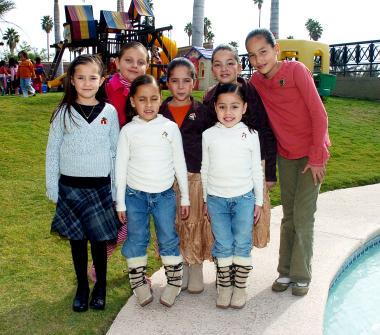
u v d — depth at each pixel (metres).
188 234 3.22
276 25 16.16
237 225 3.04
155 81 2.95
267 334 2.79
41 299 3.19
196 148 3.20
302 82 3.10
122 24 15.12
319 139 3.06
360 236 4.54
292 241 3.38
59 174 3.00
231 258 3.09
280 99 3.20
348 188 6.57
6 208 4.97
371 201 5.86
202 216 3.25
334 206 5.64
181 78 3.09
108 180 3.00
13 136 7.82
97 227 2.93
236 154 2.99
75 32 15.39
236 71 3.26
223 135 3.02
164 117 3.09
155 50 14.75
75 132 2.88
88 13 15.61
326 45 14.29
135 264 3.04
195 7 14.10
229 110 2.98
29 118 9.18
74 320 2.94
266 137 3.23
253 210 3.08
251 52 3.13
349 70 17.19
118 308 3.12
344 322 3.31
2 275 3.51
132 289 3.18
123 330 2.80
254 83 3.37
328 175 7.15
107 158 2.98
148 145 2.93
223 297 3.08
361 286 3.90
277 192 6.10
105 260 3.11
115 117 3.04
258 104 3.19
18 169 6.34
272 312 3.05
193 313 3.03
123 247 3.10
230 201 3.01
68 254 3.94
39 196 5.39
